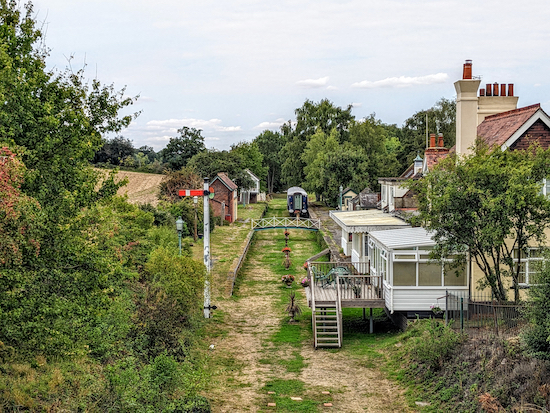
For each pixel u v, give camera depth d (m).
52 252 9.54
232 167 80.31
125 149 89.38
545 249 15.49
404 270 20.70
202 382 14.02
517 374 12.23
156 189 59.28
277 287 31.73
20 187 9.39
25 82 9.73
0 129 9.06
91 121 11.55
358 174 76.88
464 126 22.02
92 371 12.62
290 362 18.22
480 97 26.59
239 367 17.66
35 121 9.94
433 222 17.41
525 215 16.08
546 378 11.72
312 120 99.62
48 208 9.55
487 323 16.00
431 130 81.50
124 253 18.44
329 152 78.81
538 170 16.50
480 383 13.05
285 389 15.55
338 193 75.50
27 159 9.60
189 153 94.12
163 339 16.47
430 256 18.64
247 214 74.00
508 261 17.00
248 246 45.91
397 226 26.64
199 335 20.92
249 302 27.95
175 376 12.84
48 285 9.73
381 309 26.78
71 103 11.16
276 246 48.75
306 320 24.50
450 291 20.59
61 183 10.24
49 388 10.96
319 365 17.86
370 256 26.80
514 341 13.51
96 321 11.87
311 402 14.52
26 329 9.21
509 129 21.16
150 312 16.69
